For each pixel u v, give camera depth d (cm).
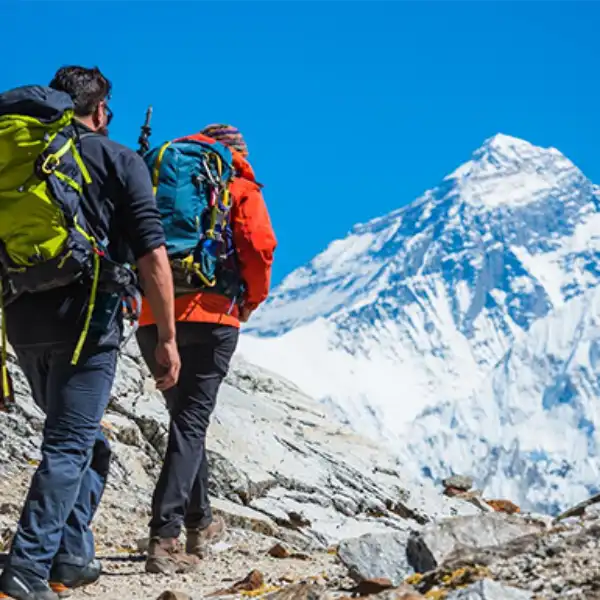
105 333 720
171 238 979
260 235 1009
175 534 1004
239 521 1382
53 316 709
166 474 1005
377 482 1719
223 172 1005
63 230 692
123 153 737
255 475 1529
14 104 687
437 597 593
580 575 598
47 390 731
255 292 1024
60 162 700
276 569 1047
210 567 1045
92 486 819
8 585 699
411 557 738
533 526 750
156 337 1013
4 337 734
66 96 701
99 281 714
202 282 992
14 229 689
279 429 1770
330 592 729
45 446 724
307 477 1602
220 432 1627
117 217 737
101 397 729
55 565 799
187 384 1012
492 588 565
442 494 1870
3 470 1388
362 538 754
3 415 1519
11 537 1072
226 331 1015
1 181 682
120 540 1209
